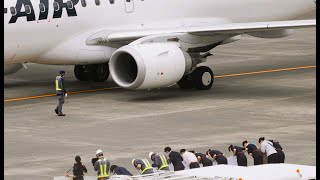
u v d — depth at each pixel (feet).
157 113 291.79
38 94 331.98
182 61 317.22
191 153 215.10
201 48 331.98
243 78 363.56
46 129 272.31
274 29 320.09
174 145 249.75
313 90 332.19
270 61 412.57
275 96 320.29
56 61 327.06
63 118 287.48
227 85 346.33
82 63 330.75
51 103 313.32
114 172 206.39
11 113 296.92
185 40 324.60
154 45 315.17
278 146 224.94
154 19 339.98
